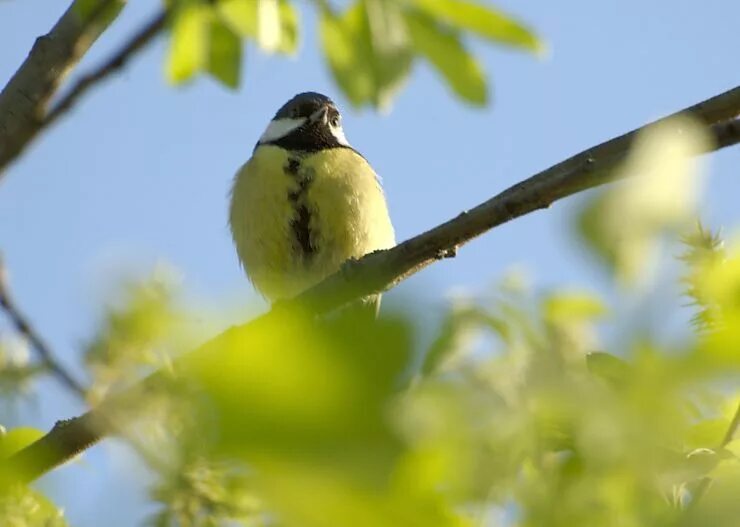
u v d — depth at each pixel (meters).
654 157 1.82
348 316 1.63
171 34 4.26
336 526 1.46
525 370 2.32
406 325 1.54
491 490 2.23
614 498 2.29
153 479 1.79
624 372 2.17
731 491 2.11
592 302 2.51
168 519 1.78
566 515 2.28
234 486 1.73
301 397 1.48
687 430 2.39
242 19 3.61
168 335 1.99
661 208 1.75
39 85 3.83
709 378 2.10
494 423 2.26
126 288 2.07
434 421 2.17
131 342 2.02
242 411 1.47
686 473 2.30
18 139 3.14
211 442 1.50
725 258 2.32
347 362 1.50
